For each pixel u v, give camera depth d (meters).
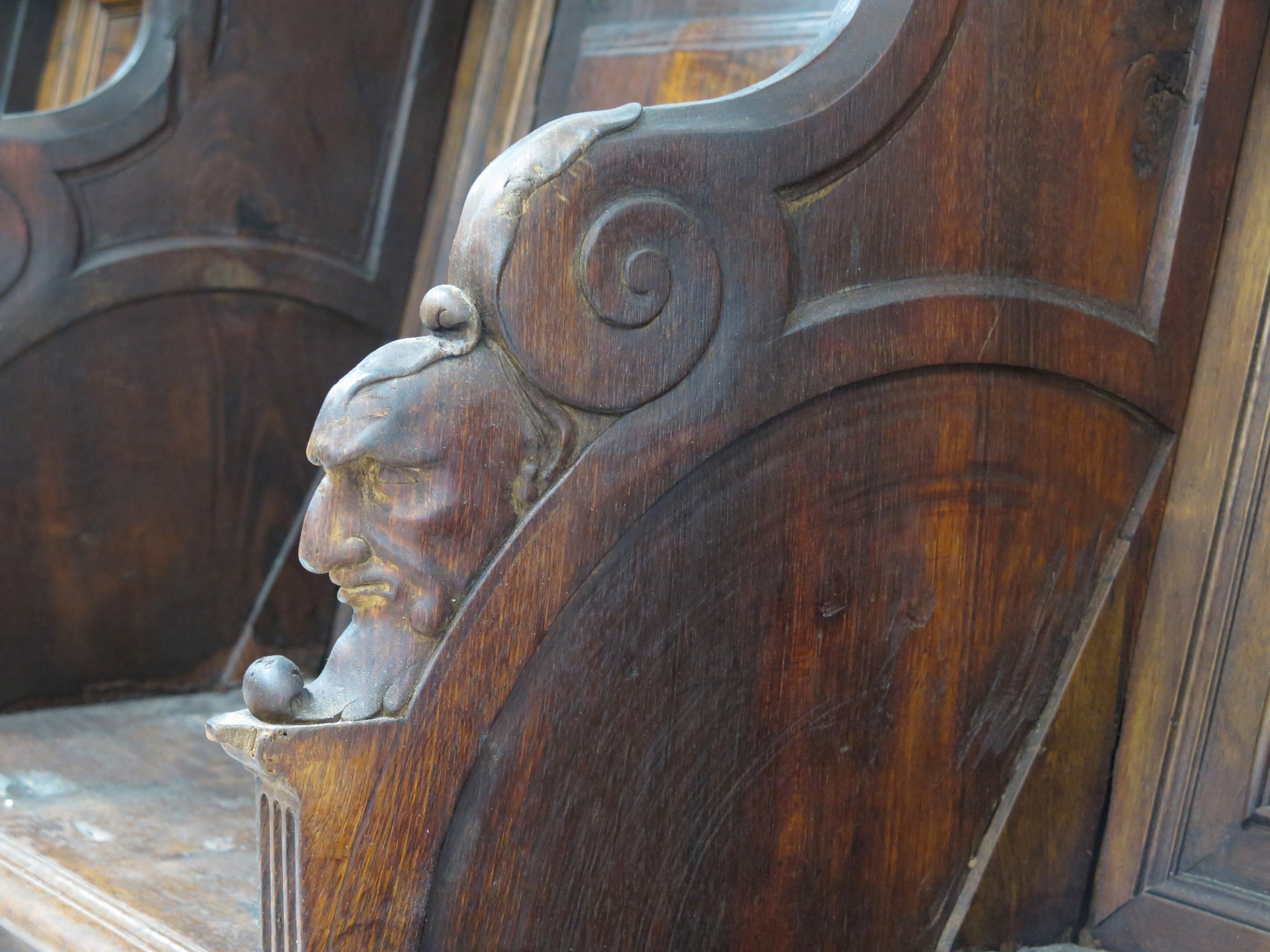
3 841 1.17
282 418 1.76
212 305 1.68
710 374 0.83
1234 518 1.11
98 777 1.39
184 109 1.62
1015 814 1.09
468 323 0.75
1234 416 1.11
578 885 0.83
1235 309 1.11
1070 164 1.00
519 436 0.76
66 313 1.56
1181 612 1.13
